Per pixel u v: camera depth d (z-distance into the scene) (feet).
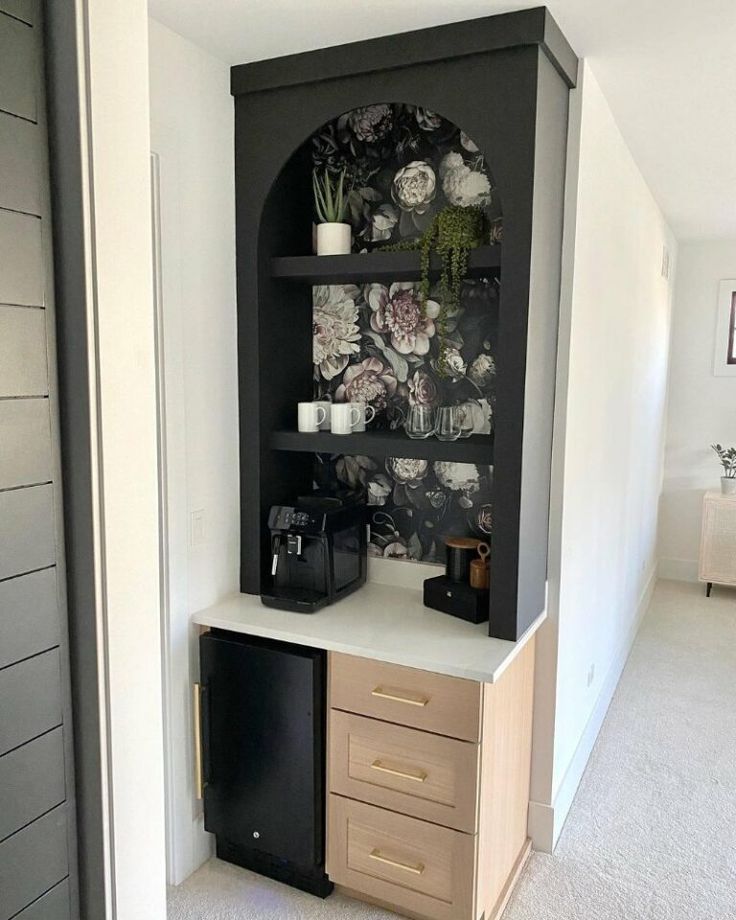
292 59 7.17
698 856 8.00
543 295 6.92
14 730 2.98
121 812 3.36
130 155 3.17
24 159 2.89
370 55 6.82
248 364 7.84
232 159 7.62
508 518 6.75
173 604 7.19
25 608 3.00
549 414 7.43
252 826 7.39
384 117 8.07
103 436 3.11
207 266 7.35
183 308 7.06
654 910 7.18
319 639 6.84
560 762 8.36
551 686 7.85
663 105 8.39
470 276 7.66
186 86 6.89
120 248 3.15
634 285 11.31
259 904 7.18
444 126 7.80
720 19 6.32
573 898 7.34
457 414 7.80
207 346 7.41
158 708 3.53
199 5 6.15
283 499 8.36
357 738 6.84
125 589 3.29
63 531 3.16
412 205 8.04
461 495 8.25
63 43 2.93
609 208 8.97
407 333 8.29
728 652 13.70
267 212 7.67
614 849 8.13
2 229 2.81
